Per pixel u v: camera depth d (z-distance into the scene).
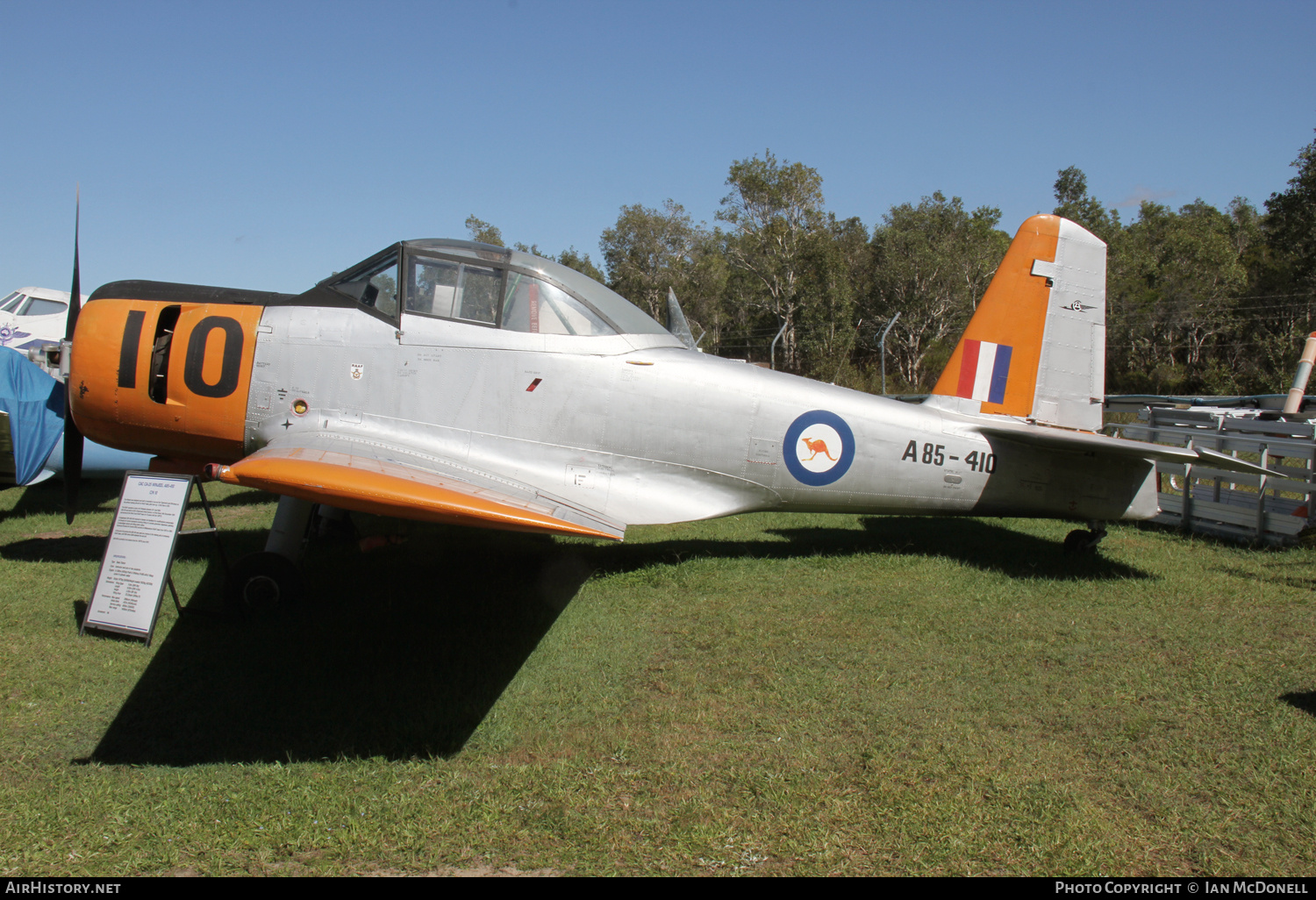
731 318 54.69
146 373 5.27
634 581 5.64
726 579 5.68
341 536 6.86
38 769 3.03
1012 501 6.22
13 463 7.34
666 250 56.28
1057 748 3.19
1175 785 2.90
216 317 5.27
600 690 3.78
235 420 5.23
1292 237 40.28
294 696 3.69
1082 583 5.54
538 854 2.51
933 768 3.03
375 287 5.27
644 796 2.84
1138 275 47.28
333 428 5.11
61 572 5.76
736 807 2.78
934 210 51.81
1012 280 6.26
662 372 5.57
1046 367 6.32
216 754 3.16
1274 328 41.78
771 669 4.03
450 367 5.23
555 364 5.36
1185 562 6.15
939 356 46.44
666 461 5.62
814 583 5.57
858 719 3.47
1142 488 6.25
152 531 4.51
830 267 43.53
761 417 5.75
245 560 4.84
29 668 3.99
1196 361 44.91
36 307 12.96
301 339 5.20
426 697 3.67
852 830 2.64
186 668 4.00
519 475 5.19
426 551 6.54
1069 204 54.62
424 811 2.73
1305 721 3.39
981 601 5.15
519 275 5.36
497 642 4.39
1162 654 4.20
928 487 6.09
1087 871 2.42
